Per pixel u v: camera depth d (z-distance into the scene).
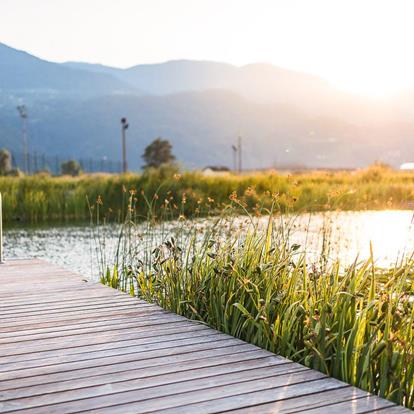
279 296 4.04
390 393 3.14
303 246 8.96
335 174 29.44
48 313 4.80
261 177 22.03
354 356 3.35
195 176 20.44
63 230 14.71
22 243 12.42
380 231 12.54
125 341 4.00
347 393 3.05
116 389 3.12
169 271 5.39
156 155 80.94
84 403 2.95
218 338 4.07
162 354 3.71
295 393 3.05
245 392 3.07
